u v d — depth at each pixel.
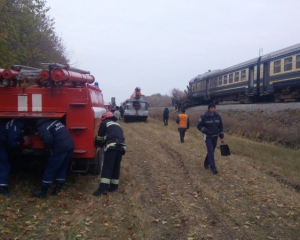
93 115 6.74
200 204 6.38
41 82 6.86
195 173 8.84
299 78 19.67
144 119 32.44
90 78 8.00
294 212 5.99
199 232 5.07
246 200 6.64
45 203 6.05
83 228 5.05
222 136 9.13
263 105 21.47
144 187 7.51
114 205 6.12
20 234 4.78
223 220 5.57
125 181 7.94
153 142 15.28
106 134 7.03
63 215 5.53
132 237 4.82
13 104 6.67
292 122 16.56
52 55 20.23
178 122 15.26
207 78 35.31
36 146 6.71
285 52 21.06
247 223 5.45
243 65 26.72
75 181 7.55
